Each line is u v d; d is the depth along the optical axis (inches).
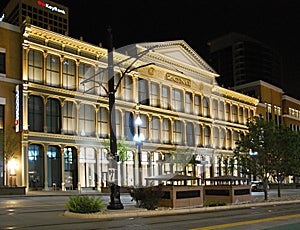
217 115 3083.2
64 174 2071.9
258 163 1409.9
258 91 3794.3
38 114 2018.9
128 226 629.6
